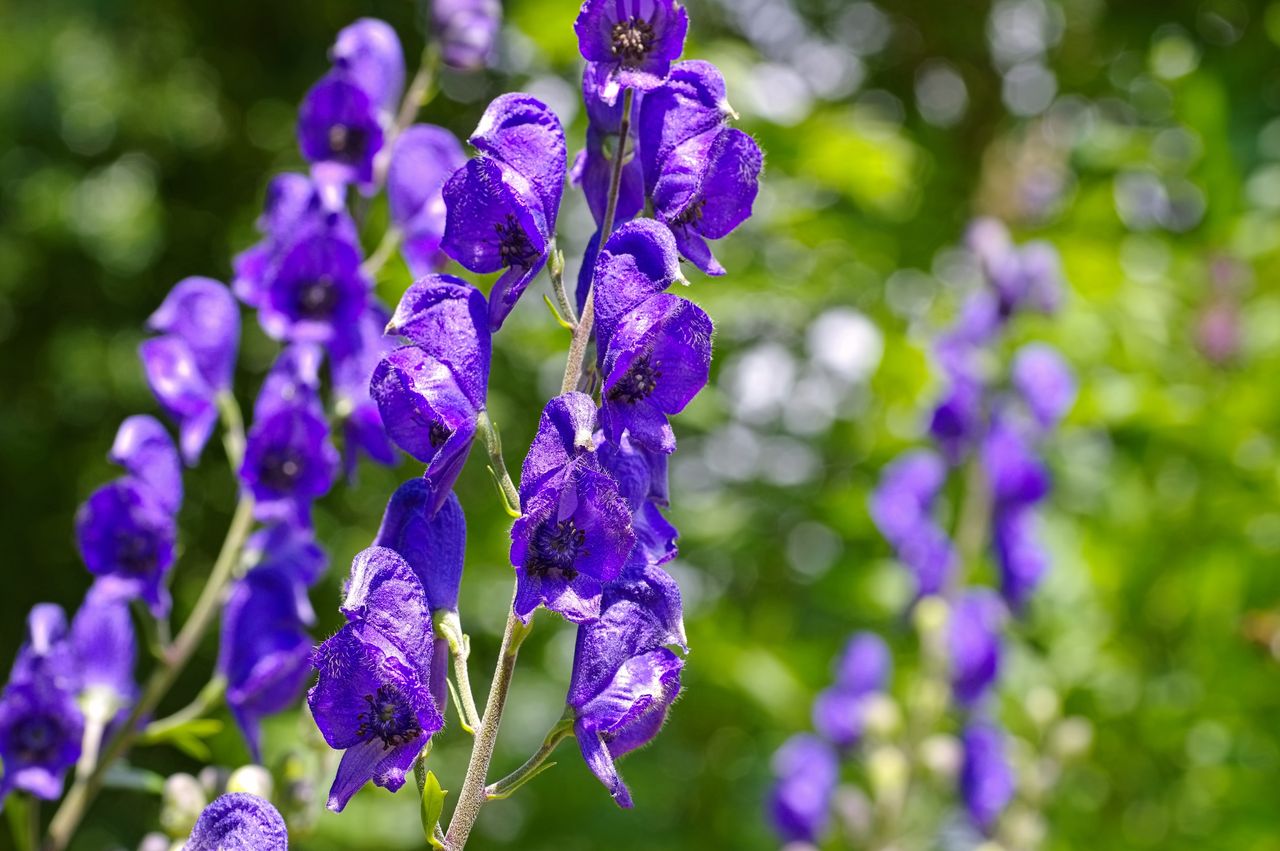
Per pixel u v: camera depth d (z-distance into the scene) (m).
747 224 1.03
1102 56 1.31
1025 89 1.39
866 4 1.41
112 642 0.58
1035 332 0.98
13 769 0.55
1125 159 1.09
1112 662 0.93
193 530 1.39
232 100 1.55
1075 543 0.96
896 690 0.98
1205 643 0.90
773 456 1.09
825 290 1.05
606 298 0.41
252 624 0.57
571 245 0.97
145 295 1.58
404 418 0.43
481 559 0.99
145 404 1.54
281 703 0.57
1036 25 1.39
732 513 1.05
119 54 1.57
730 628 0.97
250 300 0.58
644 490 0.43
